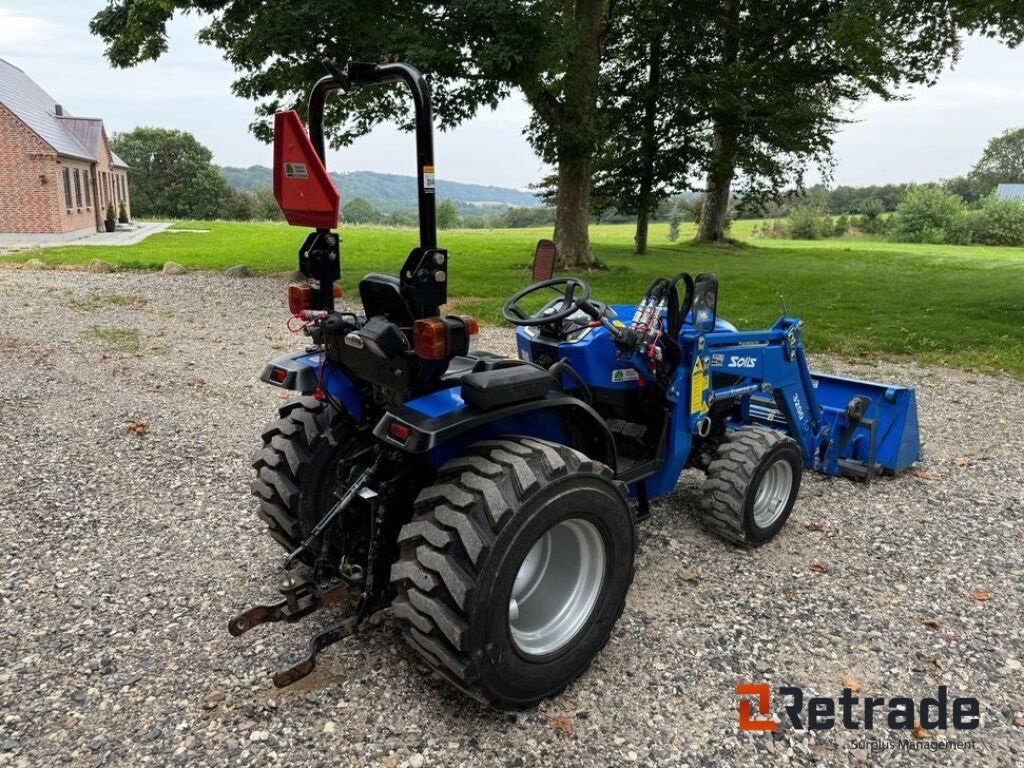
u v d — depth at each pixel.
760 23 20.16
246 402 6.42
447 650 2.41
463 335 2.45
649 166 22.23
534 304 12.02
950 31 13.42
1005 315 11.72
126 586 3.43
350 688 2.75
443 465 2.68
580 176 17.58
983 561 3.92
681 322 3.63
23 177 26.97
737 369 4.06
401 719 2.60
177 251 21.58
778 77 20.45
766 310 12.02
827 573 3.75
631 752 2.48
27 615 3.17
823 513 4.49
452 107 13.29
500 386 2.51
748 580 3.65
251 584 3.47
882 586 3.63
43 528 3.97
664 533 4.14
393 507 2.82
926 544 4.10
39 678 2.77
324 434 3.13
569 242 17.95
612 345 3.56
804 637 3.18
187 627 3.11
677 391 3.68
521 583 2.83
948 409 6.89
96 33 13.53
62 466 4.82
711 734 2.59
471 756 2.44
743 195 26.52
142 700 2.66
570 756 2.45
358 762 2.39
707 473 3.91
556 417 3.05
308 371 3.03
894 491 4.86
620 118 21.14
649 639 3.14
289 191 2.89
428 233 2.50
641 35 20.17
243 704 2.65
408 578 2.42
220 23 12.99
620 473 3.47
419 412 2.49
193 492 4.49
